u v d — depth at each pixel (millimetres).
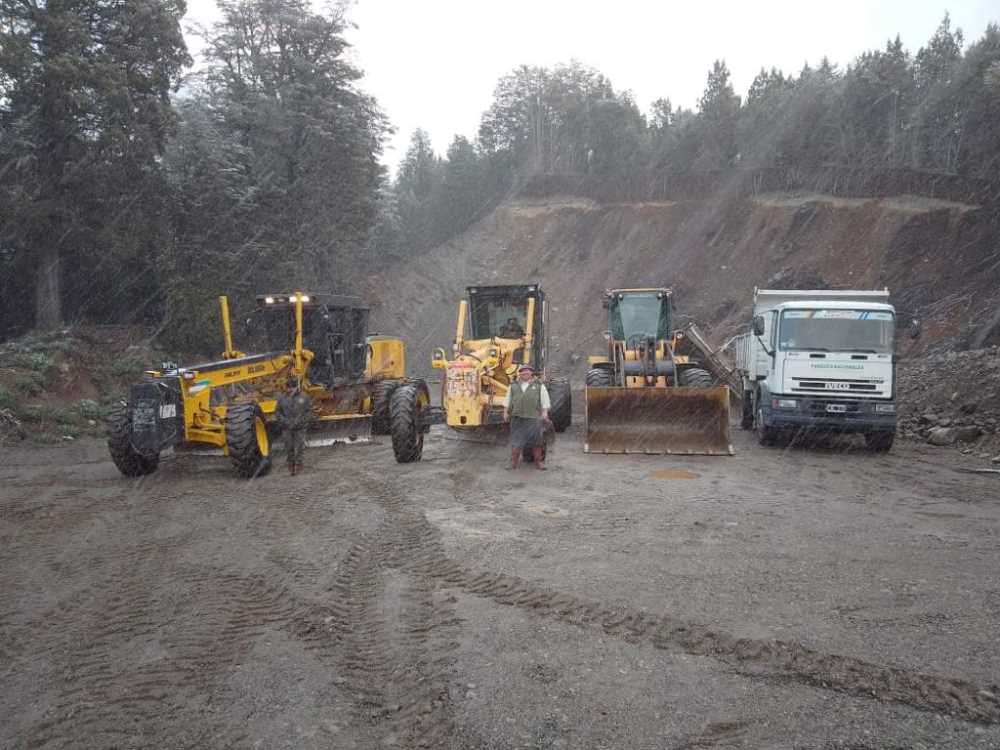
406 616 5125
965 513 8141
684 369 15617
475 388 12023
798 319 12977
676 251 52500
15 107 21250
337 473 10750
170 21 23453
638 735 3525
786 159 55906
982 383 15062
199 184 27328
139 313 27562
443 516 8008
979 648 4449
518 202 64812
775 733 3527
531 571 6035
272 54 33312
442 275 56312
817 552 6551
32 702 4023
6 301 25672
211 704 3941
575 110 71438
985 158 47625
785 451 13016
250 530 7617
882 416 12516
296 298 12477
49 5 21375
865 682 4023
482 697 3920
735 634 4680
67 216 22219
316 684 4141
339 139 32969
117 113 22141
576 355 43406
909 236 41000
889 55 59281
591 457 12055
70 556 6859
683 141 63219
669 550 6621
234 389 12062
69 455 14141
